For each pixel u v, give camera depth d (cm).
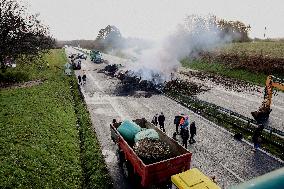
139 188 1175
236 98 2903
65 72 4322
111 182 1208
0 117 1953
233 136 1764
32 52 4300
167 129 1944
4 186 1073
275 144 1614
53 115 2072
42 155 1379
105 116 2227
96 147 1552
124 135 1381
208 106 2466
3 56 3797
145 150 1138
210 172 1319
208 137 1761
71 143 1605
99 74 4456
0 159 1288
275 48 5600
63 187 1139
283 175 330
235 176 1276
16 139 1545
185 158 1133
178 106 2522
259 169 1333
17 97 2606
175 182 921
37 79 3719
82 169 1334
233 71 4406
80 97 2833
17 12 3722
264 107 2212
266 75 3866
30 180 1147
